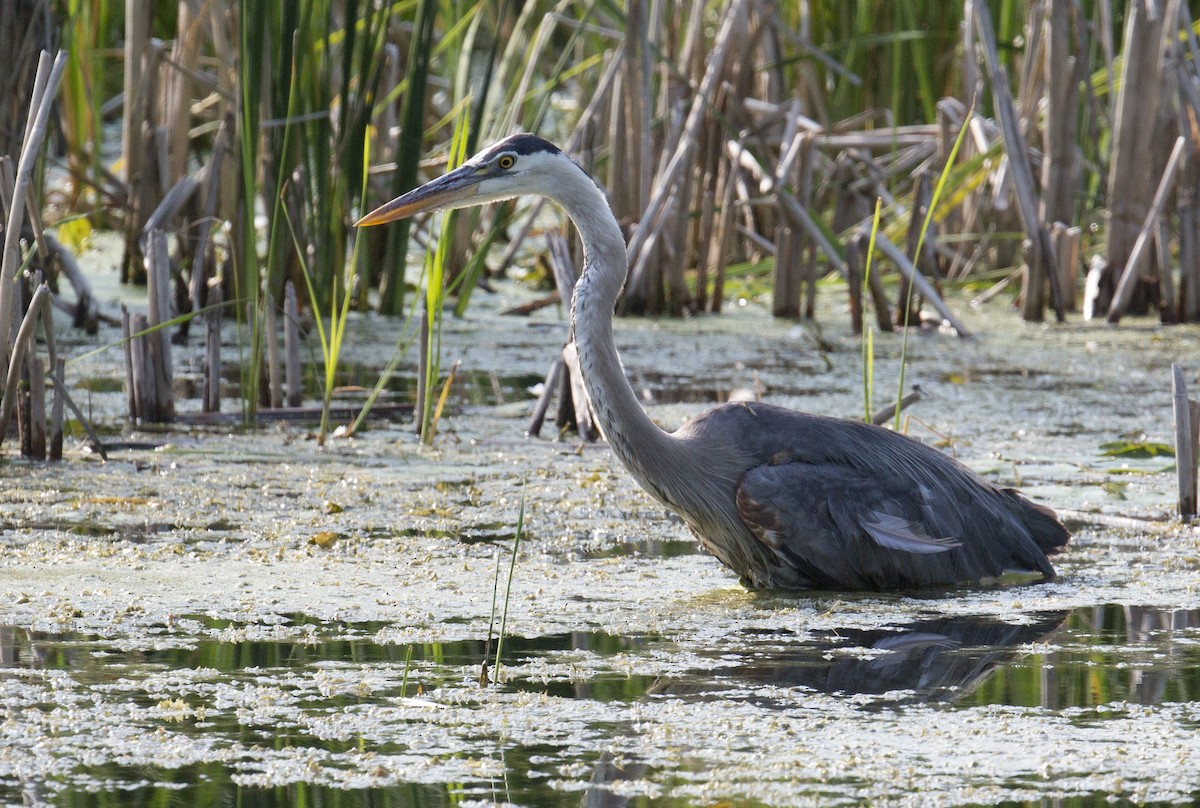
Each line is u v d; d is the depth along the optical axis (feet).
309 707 22.40
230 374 53.52
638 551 33.40
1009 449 42.60
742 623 27.89
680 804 18.84
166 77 68.03
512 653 25.50
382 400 49.26
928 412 47.26
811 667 24.98
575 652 25.63
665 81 65.98
